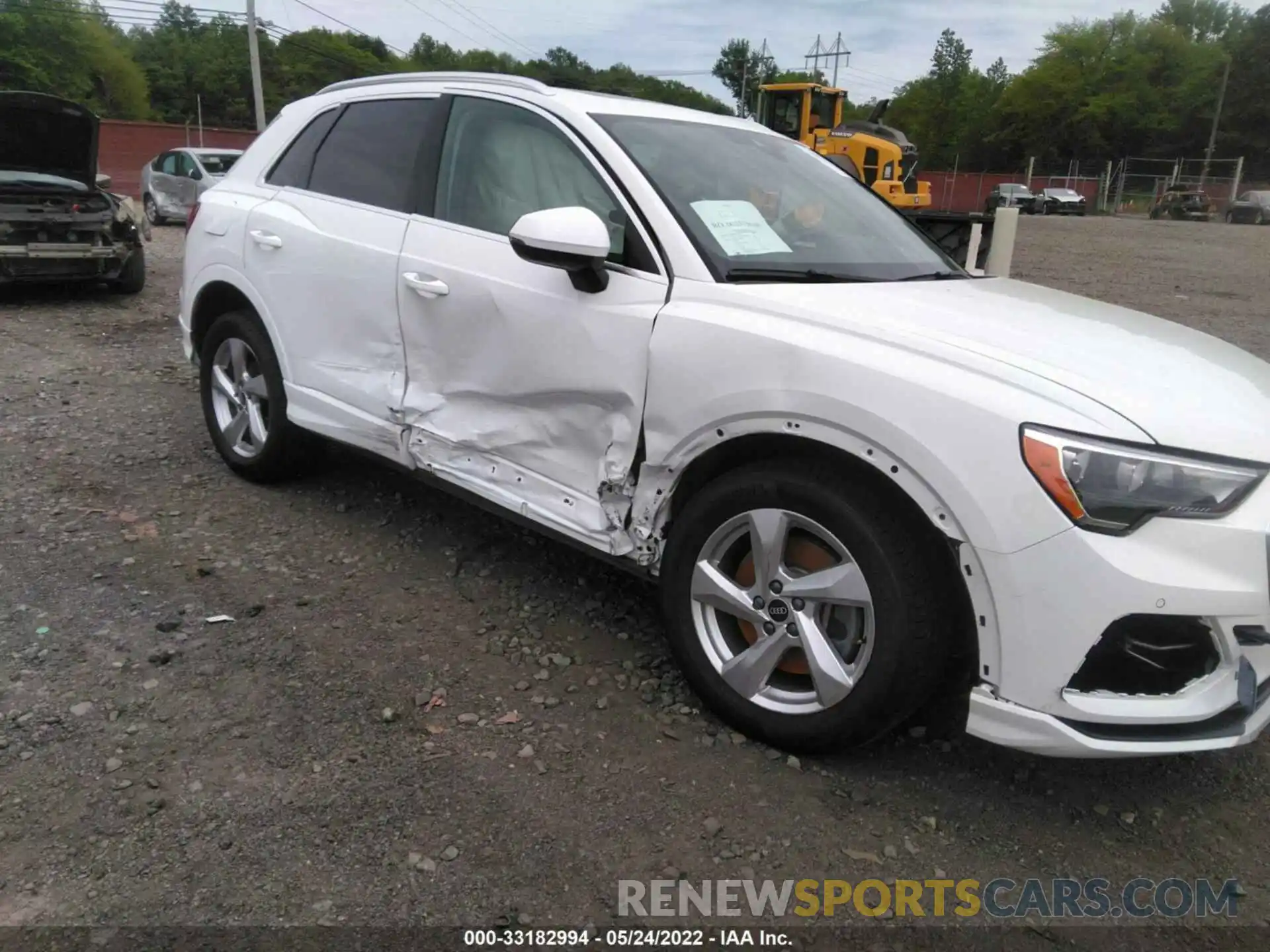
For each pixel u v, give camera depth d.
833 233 3.44
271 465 4.50
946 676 2.79
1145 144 67.19
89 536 4.01
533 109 3.46
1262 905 2.34
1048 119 70.44
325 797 2.52
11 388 6.28
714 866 2.37
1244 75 62.41
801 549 2.69
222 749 2.69
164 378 6.73
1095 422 2.26
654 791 2.61
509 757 2.72
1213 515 2.24
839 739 2.62
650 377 2.88
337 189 4.09
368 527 4.25
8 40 60.69
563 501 3.21
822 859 2.42
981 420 2.31
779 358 2.60
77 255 9.66
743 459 2.84
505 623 3.47
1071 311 3.12
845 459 2.54
